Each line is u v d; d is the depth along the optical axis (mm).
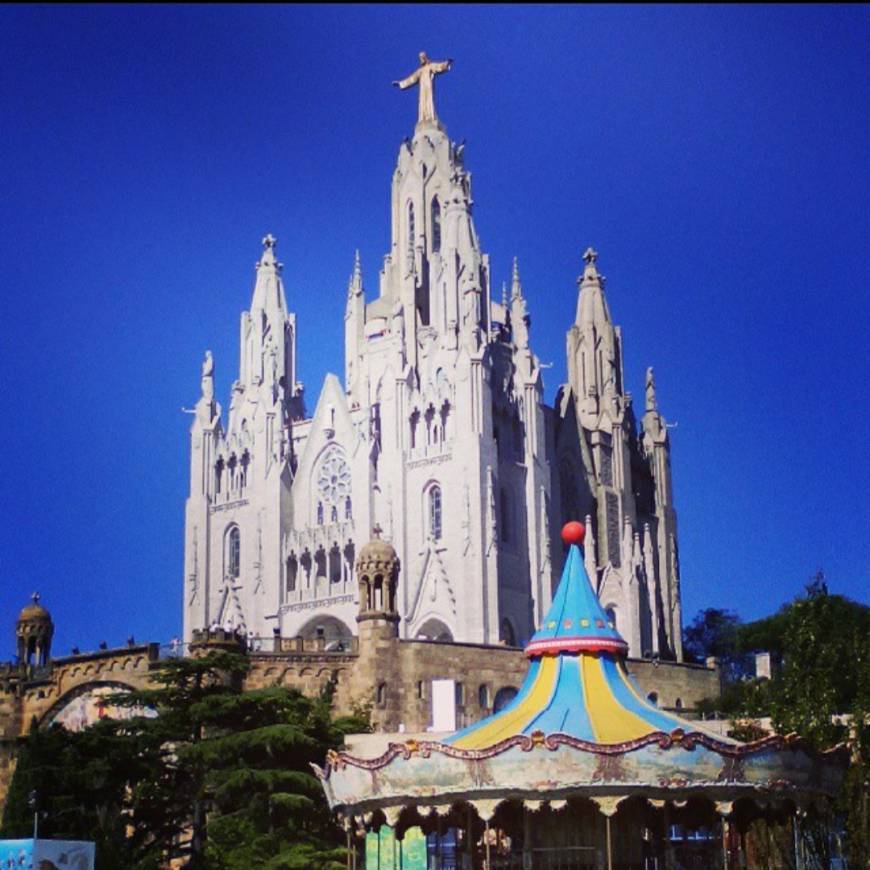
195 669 74188
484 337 143125
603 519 154125
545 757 50000
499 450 142375
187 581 152500
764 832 63844
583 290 166250
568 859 53031
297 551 146750
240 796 70375
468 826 54750
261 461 150750
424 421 142125
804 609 81812
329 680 89000
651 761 49969
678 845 59156
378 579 92250
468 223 149000
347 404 148125
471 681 94188
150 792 71812
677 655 158625
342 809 55875
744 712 79562
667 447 167500
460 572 135375
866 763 64938
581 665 55812
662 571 161750
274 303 160000
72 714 92875
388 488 141750
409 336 146375
